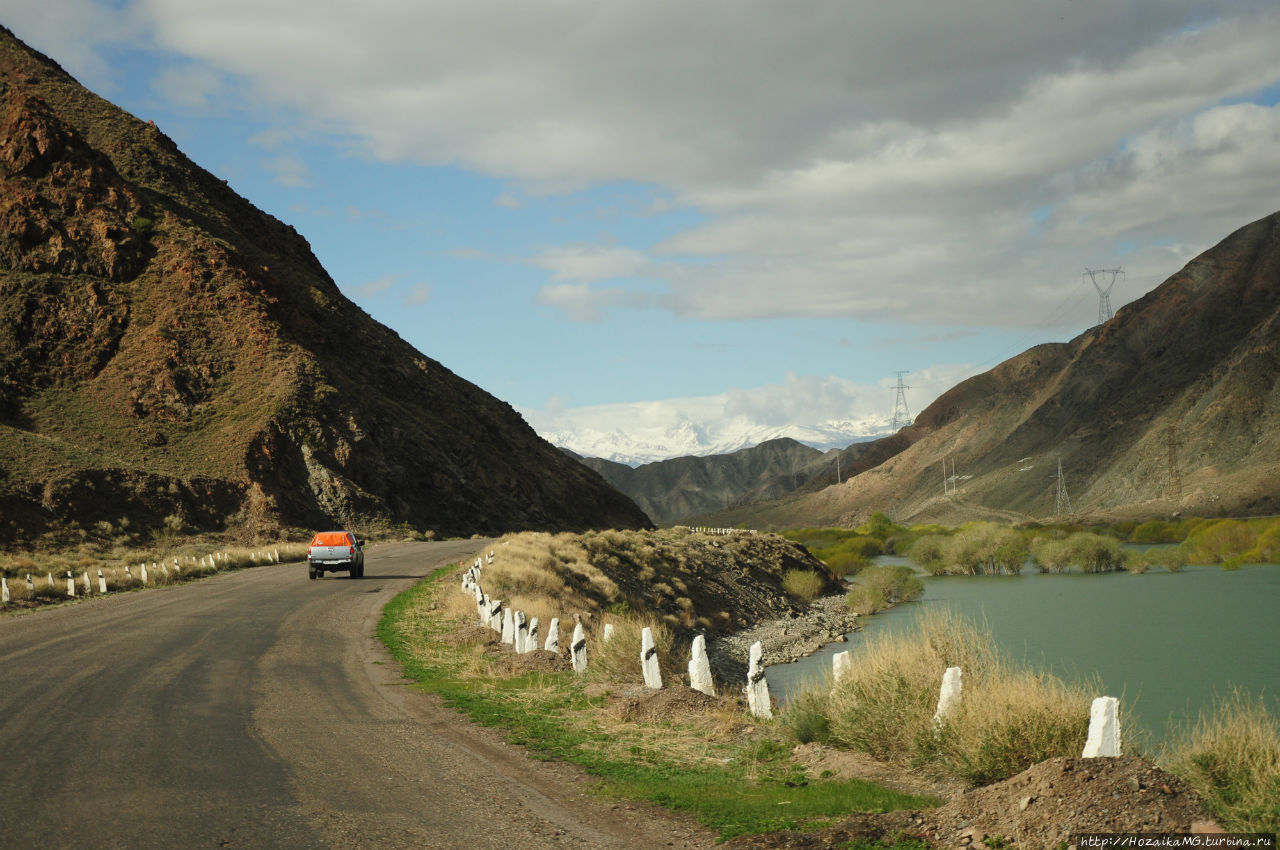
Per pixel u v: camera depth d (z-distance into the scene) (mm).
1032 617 42094
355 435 74688
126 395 69250
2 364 68188
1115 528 121625
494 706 13008
